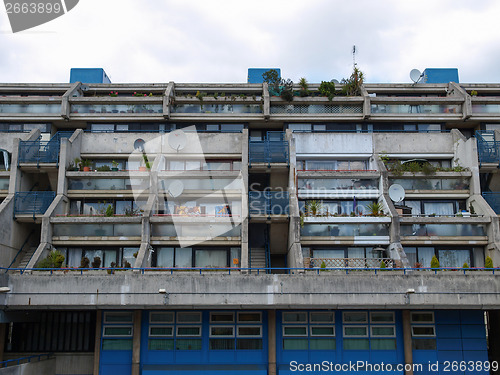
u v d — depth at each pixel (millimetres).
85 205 33000
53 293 23359
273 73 38031
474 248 31219
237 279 23438
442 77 43750
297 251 28688
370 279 23391
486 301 23125
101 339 25000
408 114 36469
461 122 37188
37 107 36531
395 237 29641
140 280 23438
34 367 24188
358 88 38250
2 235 30156
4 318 23859
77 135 34406
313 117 36344
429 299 23188
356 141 34875
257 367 24266
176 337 24797
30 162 32594
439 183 32969
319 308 23609
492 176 34531
